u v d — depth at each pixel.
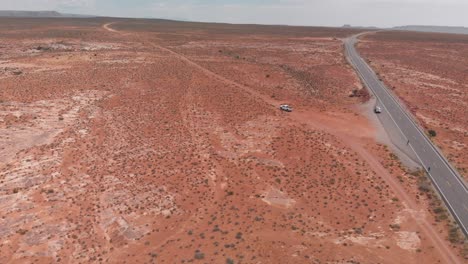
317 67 133.62
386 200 52.19
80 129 69.62
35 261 41.12
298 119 80.19
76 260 41.44
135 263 40.66
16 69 107.12
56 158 59.88
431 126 81.56
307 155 64.50
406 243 43.09
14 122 69.00
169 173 58.59
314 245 42.25
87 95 86.19
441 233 45.03
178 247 42.84
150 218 48.69
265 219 48.12
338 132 74.19
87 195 52.22
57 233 45.16
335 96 100.25
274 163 62.09
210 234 45.09
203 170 59.91
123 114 77.88
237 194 54.25
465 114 90.12
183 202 52.16
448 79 123.12
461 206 50.88
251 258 39.75
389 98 99.19
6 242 43.41
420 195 53.53
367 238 44.00
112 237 45.16
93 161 60.34
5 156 58.59
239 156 64.38
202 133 72.12
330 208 50.69
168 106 83.81
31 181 53.81
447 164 62.88
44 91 86.56
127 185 54.94
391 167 61.09
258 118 79.56
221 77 107.62
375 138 72.00
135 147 65.50
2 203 49.16
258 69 118.94
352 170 59.94
